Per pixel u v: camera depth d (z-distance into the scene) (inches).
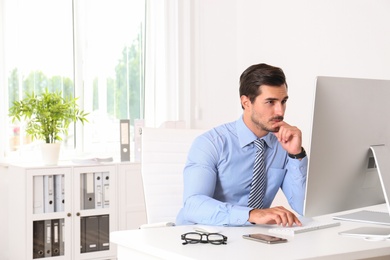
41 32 222.8
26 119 217.5
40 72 222.8
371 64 197.2
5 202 213.0
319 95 91.3
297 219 101.8
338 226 105.3
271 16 237.3
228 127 120.8
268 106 111.5
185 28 243.4
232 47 254.2
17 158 216.7
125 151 221.3
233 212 103.0
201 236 90.0
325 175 94.7
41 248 198.2
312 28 219.0
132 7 240.7
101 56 235.1
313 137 92.0
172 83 243.9
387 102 99.2
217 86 251.3
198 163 115.6
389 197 95.6
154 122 244.5
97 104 234.7
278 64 234.7
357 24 201.6
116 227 211.9
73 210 203.5
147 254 89.4
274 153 120.3
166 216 133.8
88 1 232.1
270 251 83.6
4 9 214.4
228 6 253.3
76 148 230.4
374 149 97.0
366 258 90.0
